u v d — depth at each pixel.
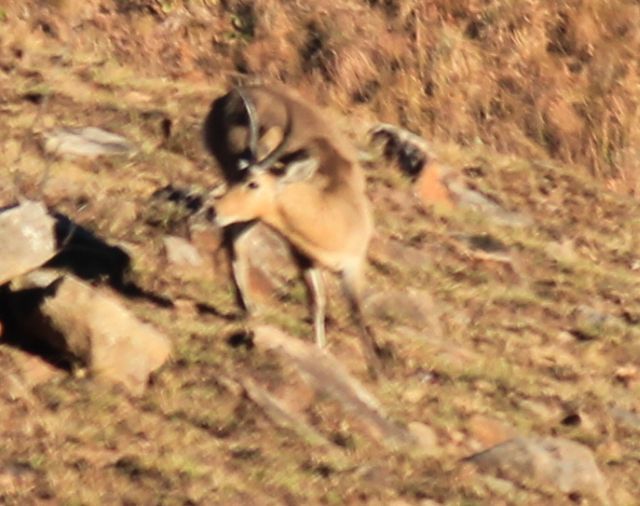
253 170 42.78
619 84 66.69
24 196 48.16
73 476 36.66
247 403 41.34
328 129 44.91
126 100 56.47
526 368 48.66
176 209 49.28
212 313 44.62
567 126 64.75
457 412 44.69
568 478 43.06
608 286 55.75
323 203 43.12
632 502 43.72
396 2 64.75
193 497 37.12
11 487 35.72
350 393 43.03
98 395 39.69
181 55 60.41
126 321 40.53
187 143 54.00
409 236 54.12
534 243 57.06
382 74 62.31
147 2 61.47
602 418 47.00
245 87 46.25
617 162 64.88
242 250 44.91
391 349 46.41
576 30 67.50
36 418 38.34
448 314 50.06
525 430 45.06
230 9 62.47
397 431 42.59
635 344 51.97
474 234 55.88
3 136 51.31
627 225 60.78
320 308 44.44
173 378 41.19
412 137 59.25
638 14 69.19
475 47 65.50
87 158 51.47
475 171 60.94
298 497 38.50
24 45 57.97
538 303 52.81
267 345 43.31
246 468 38.94
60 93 55.41
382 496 39.62
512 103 64.44
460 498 40.72
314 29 62.66
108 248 45.12
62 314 39.88
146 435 38.97
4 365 39.66
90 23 60.06
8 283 41.22
